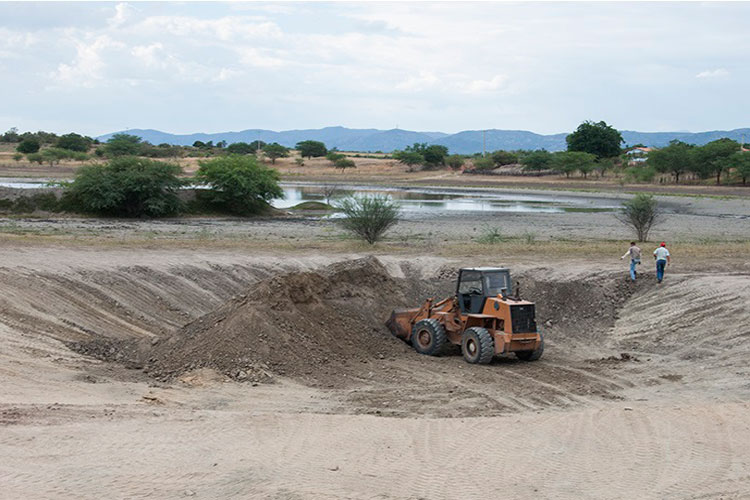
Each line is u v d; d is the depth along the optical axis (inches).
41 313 747.4
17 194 2138.3
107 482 334.6
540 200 3245.6
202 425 448.1
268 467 366.0
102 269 921.5
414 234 1744.6
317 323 714.2
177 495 321.4
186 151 7032.5
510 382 620.1
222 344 639.8
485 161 6058.1
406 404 546.3
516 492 344.8
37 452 374.3
